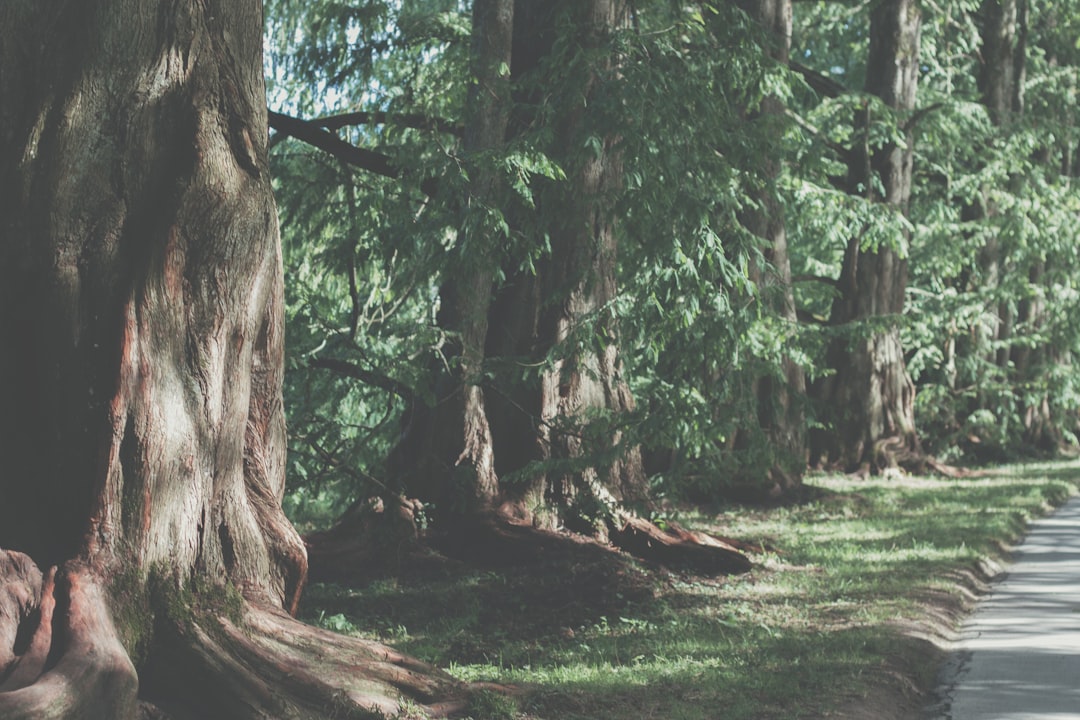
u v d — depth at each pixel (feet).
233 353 24.02
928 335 109.29
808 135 90.17
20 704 18.25
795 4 113.50
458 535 46.85
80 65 22.67
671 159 42.93
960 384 123.44
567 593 40.98
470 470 47.34
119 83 22.76
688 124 43.68
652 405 44.88
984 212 111.75
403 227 44.70
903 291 99.14
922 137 102.58
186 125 23.04
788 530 60.80
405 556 45.60
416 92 56.44
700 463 49.39
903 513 67.97
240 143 23.61
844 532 59.41
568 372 47.37
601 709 24.72
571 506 47.24
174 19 23.03
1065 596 42.70
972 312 110.63
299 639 23.56
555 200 45.88
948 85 109.50
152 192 22.91
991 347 119.44
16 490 22.49
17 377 22.65
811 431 97.81
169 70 23.02
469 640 34.60
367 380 48.65
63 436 22.25
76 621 20.45
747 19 47.03
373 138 57.16
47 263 22.38
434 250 45.83
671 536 48.11
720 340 44.62
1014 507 70.18
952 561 47.65
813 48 122.21
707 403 46.19
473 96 46.57
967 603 41.22
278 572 24.89
